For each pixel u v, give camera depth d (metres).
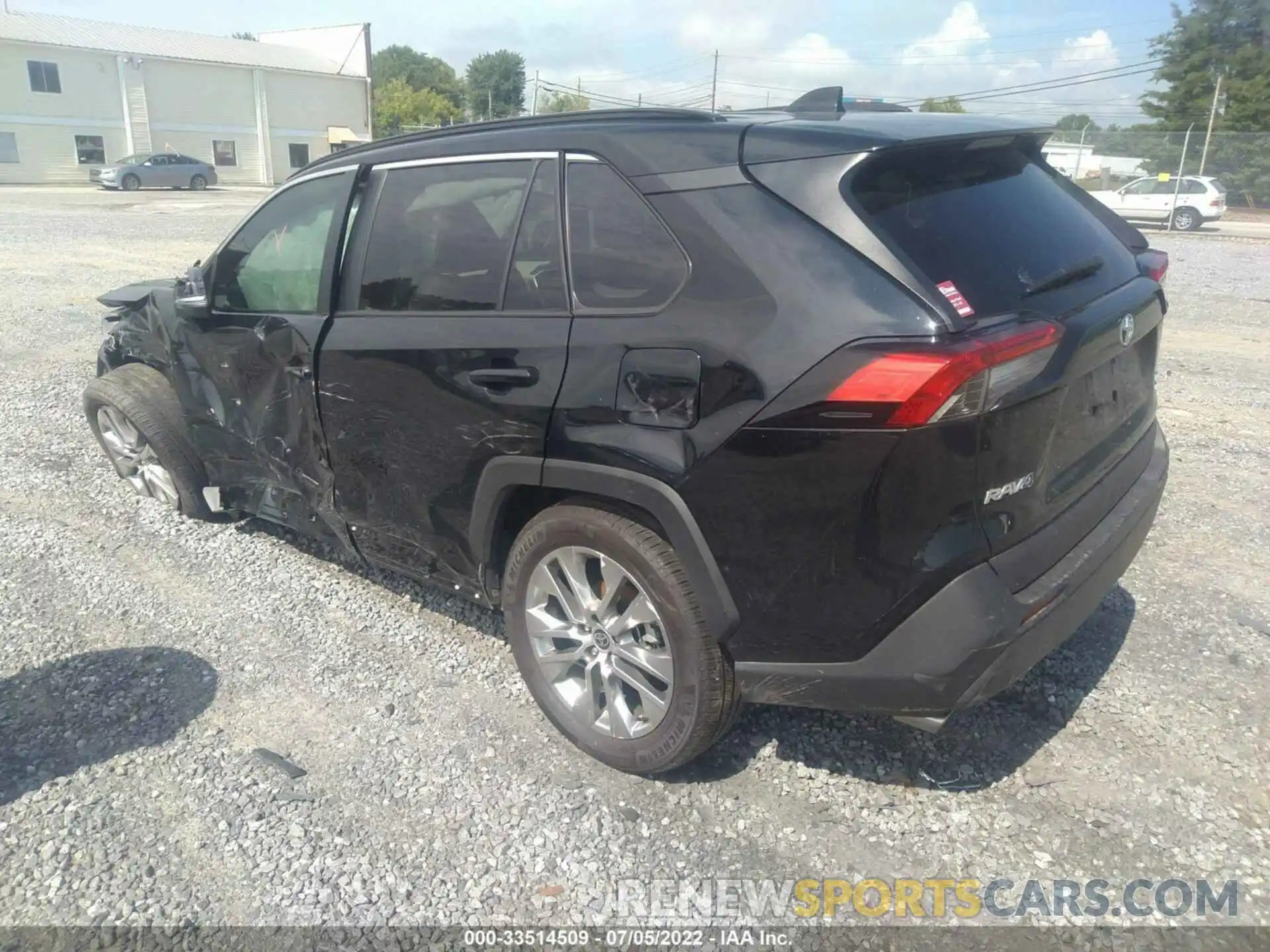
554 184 2.98
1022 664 2.55
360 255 3.53
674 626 2.75
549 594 3.15
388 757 3.14
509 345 2.96
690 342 2.57
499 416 2.98
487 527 3.17
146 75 44.75
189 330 4.29
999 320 2.43
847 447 2.35
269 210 3.97
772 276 2.47
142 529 4.91
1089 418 2.85
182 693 3.49
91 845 2.75
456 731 3.28
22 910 2.52
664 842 2.77
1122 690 3.46
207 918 2.51
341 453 3.63
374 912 2.53
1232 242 21.47
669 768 2.93
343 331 3.51
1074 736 3.21
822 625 2.54
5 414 6.77
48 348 8.77
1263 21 39.50
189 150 47.16
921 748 3.16
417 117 77.62
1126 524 3.03
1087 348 2.61
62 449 6.08
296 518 4.18
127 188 36.88
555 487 2.91
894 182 2.57
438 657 3.74
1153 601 4.09
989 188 2.82
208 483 4.82
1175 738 3.19
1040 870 2.66
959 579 2.44
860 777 3.03
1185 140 30.84
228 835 2.79
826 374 2.35
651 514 2.77
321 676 3.60
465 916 2.52
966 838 2.77
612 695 3.02
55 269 13.55
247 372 4.01
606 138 2.89
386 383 3.33
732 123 2.75
